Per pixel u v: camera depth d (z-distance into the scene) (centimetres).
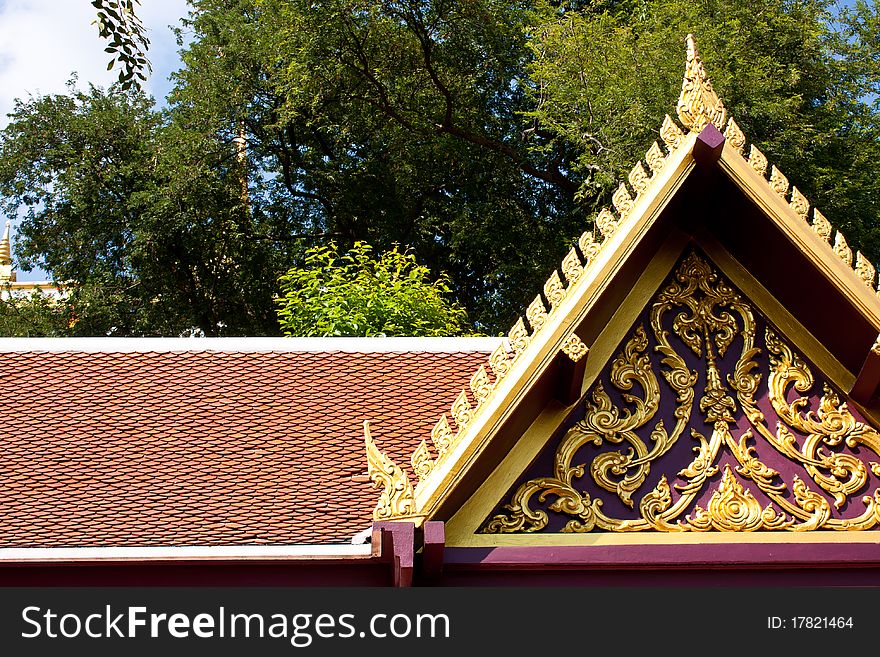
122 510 1022
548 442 820
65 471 1075
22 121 3512
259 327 3550
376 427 1124
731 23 2944
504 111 3778
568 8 3828
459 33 3578
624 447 830
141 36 1452
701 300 890
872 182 3009
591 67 3050
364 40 3494
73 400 1166
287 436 1112
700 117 863
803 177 2850
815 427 851
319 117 3528
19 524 1005
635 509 810
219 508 1021
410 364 1199
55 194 3538
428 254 3722
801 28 3089
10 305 3362
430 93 3666
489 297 3659
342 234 3759
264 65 3531
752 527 810
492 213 3562
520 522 795
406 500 750
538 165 3684
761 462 836
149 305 3456
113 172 3497
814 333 873
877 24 3259
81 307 3341
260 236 3600
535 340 793
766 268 880
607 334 863
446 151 3672
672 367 863
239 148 3606
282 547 943
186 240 3412
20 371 1201
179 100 3606
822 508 820
